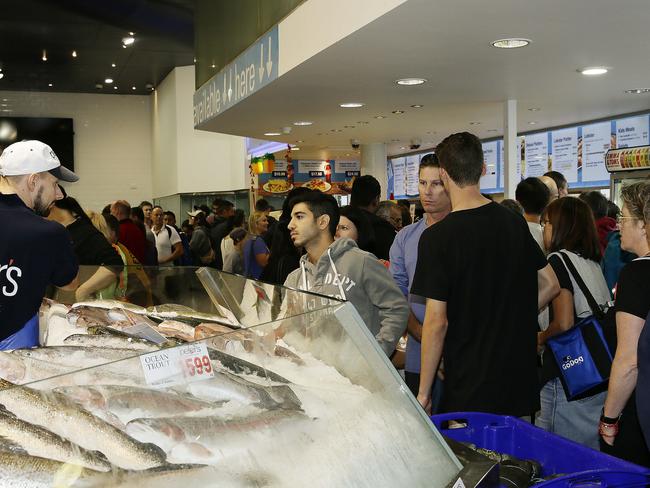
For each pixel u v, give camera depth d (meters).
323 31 4.60
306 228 2.53
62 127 17.34
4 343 1.91
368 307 2.41
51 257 2.06
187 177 14.52
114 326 1.76
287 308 1.65
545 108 7.36
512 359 2.22
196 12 9.10
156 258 7.27
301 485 1.15
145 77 15.70
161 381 1.19
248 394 1.24
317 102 6.81
